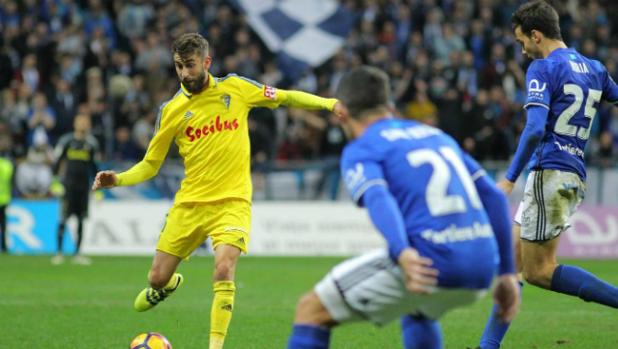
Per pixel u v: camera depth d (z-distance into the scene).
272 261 58.91
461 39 76.31
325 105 26.27
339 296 16.59
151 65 72.25
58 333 29.33
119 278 46.88
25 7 77.50
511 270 16.80
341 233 65.12
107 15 79.44
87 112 67.88
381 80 16.89
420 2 80.00
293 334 16.95
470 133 66.12
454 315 33.50
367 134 16.47
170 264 26.45
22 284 43.78
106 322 31.73
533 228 24.36
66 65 72.62
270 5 74.62
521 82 72.00
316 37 74.62
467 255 16.06
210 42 73.88
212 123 26.00
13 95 69.19
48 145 67.69
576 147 24.47
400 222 15.35
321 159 67.81
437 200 16.08
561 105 24.14
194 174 26.11
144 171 26.47
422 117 67.62
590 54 75.00
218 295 24.92
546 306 36.09
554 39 24.70
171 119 26.16
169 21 76.88
